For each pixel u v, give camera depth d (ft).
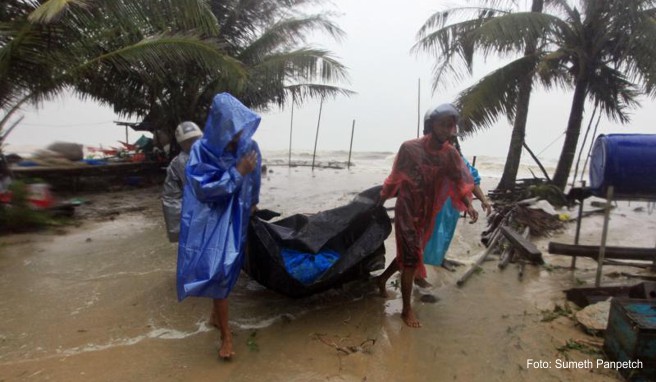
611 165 13.53
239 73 29.71
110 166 36.17
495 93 32.94
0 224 22.13
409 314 12.35
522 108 37.19
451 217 13.14
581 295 13.56
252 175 10.83
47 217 23.44
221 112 9.75
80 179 36.60
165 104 39.50
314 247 12.76
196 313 12.77
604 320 11.73
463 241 22.04
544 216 25.70
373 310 13.26
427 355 10.72
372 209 13.80
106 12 22.12
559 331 11.91
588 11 32.55
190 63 36.27
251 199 10.85
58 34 22.24
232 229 10.11
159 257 18.03
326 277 12.50
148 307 13.11
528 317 12.83
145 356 10.45
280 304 13.53
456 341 11.41
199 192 9.61
